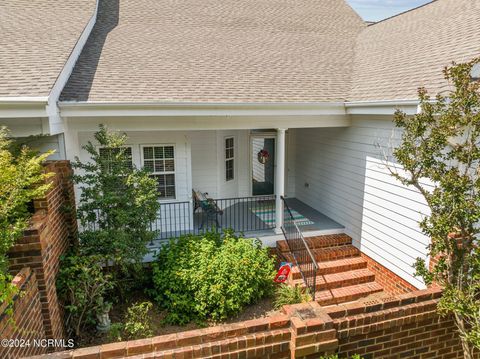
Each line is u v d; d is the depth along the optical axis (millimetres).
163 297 5684
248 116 6816
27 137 5418
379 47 8492
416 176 3814
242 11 10359
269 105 6438
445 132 3561
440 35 6852
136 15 9219
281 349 2936
